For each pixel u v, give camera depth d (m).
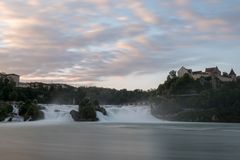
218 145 69.12
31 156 51.03
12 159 48.03
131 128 135.88
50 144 68.62
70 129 125.56
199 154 55.09
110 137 88.62
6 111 198.38
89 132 109.25
